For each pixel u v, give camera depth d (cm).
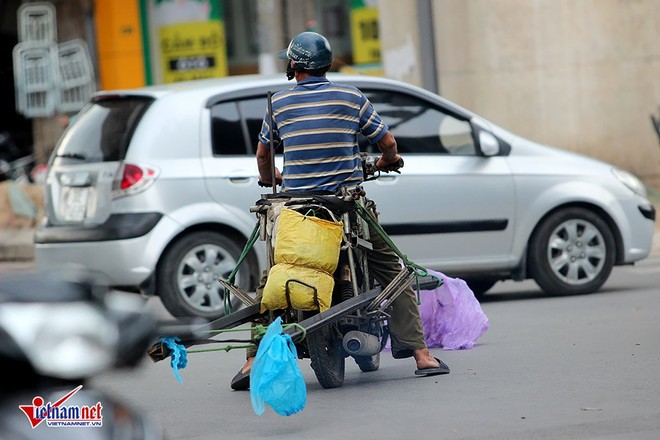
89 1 4878
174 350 1197
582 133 4072
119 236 2142
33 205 4334
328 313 1389
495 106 4100
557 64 4069
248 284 2231
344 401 1404
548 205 2356
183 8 4972
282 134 1475
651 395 1366
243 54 5044
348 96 1477
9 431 685
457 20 4084
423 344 1547
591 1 4034
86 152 2236
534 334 1886
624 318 2025
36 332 642
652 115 4025
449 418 1283
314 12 4919
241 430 1275
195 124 2197
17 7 5138
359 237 1469
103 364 651
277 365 1228
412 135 2297
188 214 2158
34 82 5006
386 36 4072
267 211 1465
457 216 2288
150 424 741
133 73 4922
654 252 3266
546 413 1290
